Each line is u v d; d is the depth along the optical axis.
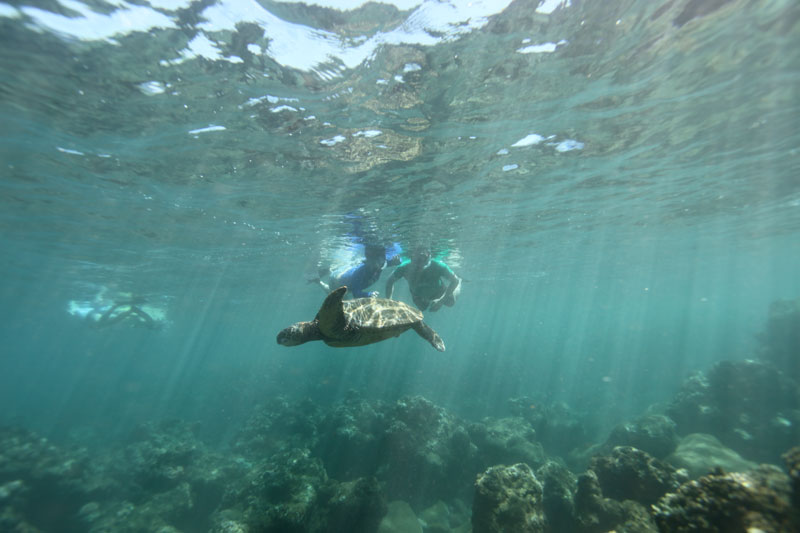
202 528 13.83
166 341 91.12
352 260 27.23
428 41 7.27
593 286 53.53
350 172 12.64
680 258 36.78
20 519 13.01
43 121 9.05
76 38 6.68
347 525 10.95
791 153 13.38
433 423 16.50
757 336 26.38
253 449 20.98
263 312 55.19
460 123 10.11
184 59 7.32
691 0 6.59
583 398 35.97
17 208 14.52
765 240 30.94
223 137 10.10
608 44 7.58
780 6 6.80
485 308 77.00
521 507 7.27
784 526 3.84
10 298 33.88
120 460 19.97
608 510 7.19
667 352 56.16
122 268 24.80
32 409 44.00
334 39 7.10
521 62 7.96
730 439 16.31
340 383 39.44
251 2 6.21
